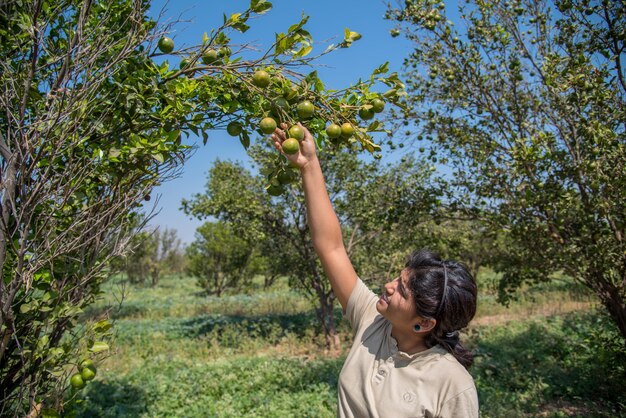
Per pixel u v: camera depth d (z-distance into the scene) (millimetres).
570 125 5227
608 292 5445
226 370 8852
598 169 4449
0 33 2182
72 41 2051
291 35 1876
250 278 23047
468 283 1671
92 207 2215
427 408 1585
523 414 6465
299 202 10273
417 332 1703
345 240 10672
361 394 1708
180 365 9430
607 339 6895
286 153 1771
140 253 24031
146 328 13445
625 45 4598
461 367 1646
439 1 5457
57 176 2133
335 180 10008
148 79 2062
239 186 10695
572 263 5137
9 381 2256
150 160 2254
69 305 2184
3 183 1963
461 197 6152
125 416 6609
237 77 1995
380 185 9578
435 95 5941
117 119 2174
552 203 5012
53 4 2324
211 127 2180
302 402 7051
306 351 10922
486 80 5582
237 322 13617
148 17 2482
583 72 4422
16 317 2223
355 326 1972
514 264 6520
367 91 1917
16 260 2135
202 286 22703
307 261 10734
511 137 5488
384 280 10406
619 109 4707
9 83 2133
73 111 1970
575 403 6965
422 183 6496
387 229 6828
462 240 8945
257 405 7113
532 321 11570
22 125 2025
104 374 8609
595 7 4648
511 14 5398
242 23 2012
